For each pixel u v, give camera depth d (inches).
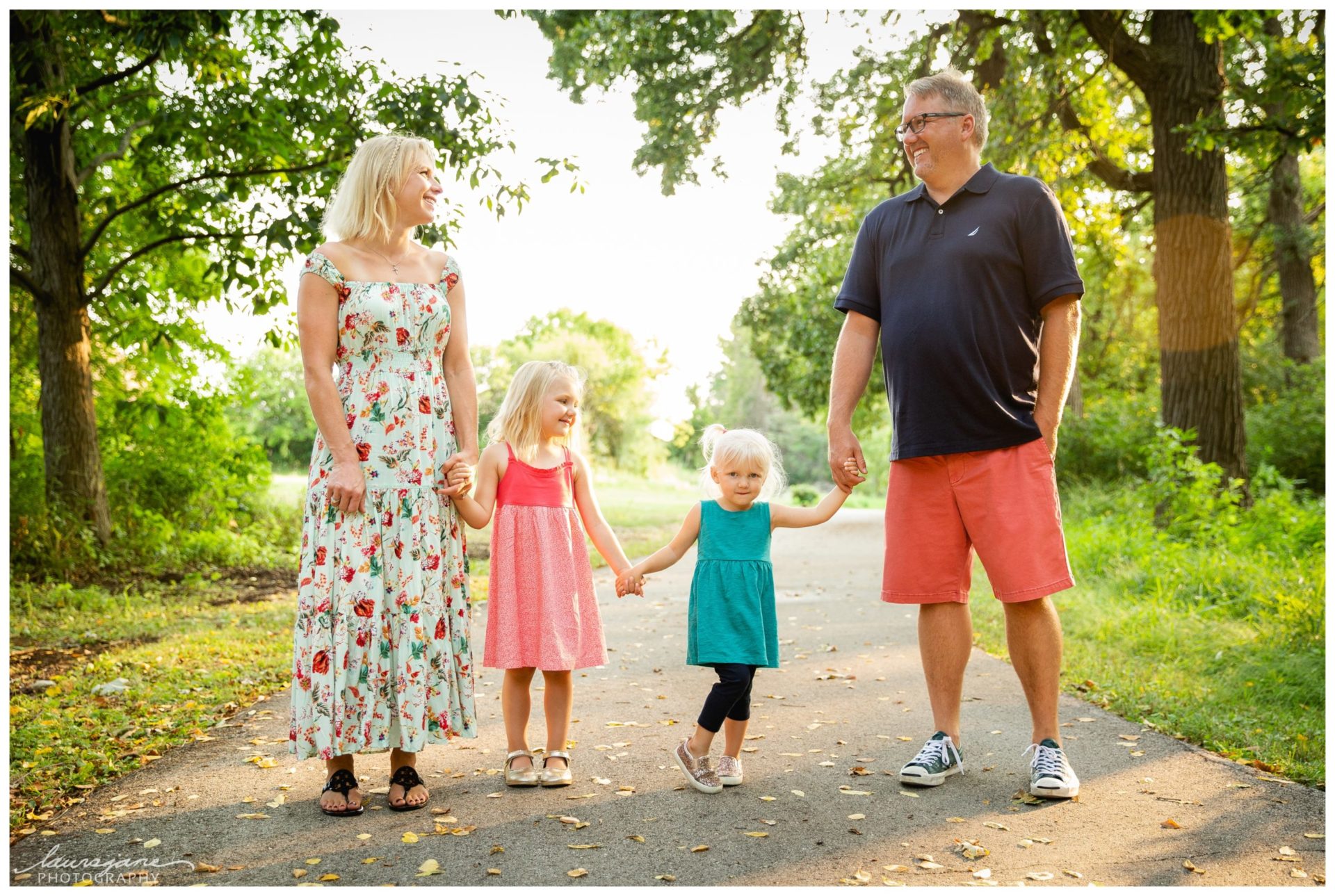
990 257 127.1
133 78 417.7
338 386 122.9
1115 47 448.5
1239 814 113.9
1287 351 740.0
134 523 415.2
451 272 132.0
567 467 136.3
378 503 120.6
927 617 133.9
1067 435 654.5
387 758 141.8
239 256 396.2
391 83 382.3
